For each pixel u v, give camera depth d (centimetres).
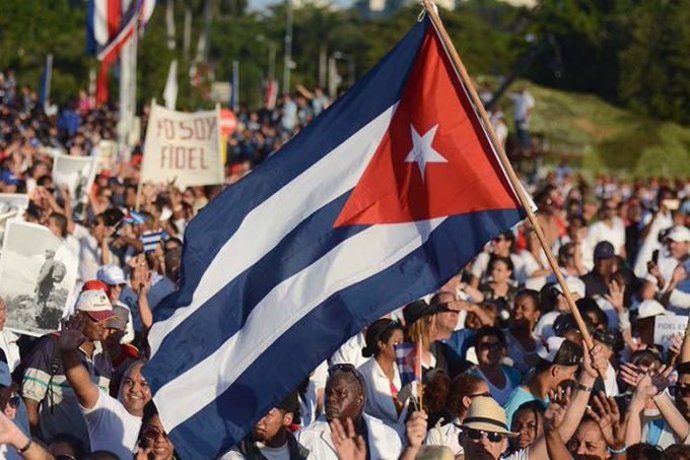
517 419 1313
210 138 3147
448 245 1184
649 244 2975
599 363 1228
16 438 1078
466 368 1639
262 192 1182
